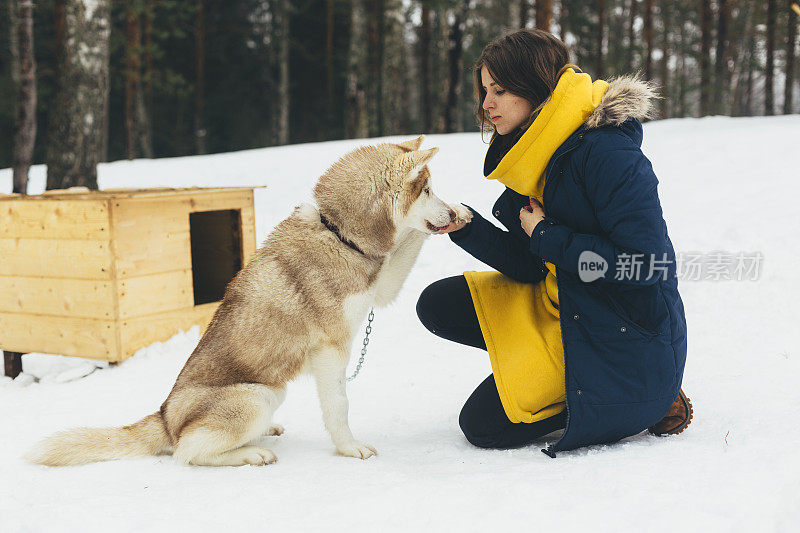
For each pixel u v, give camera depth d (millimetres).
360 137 21734
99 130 8336
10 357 4543
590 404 2408
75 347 4422
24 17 8359
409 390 3686
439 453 2676
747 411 2885
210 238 5488
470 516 1960
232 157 14727
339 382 2740
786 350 3811
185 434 2625
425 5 19938
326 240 2729
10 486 2465
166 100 28625
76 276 4348
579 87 2391
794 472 2082
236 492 2275
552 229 2447
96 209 4211
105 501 2223
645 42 25125
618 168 2297
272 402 2762
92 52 8094
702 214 6695
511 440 2658
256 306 2768
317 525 1973
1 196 4723
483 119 2791
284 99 27547
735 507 1888
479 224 2910
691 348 4070
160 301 4590
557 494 2061
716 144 9750
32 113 8547
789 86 22734
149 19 23359
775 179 7578
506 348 2660
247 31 29625
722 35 23406
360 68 21672
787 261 5102
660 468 2213
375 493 2178
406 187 2730
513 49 2469
